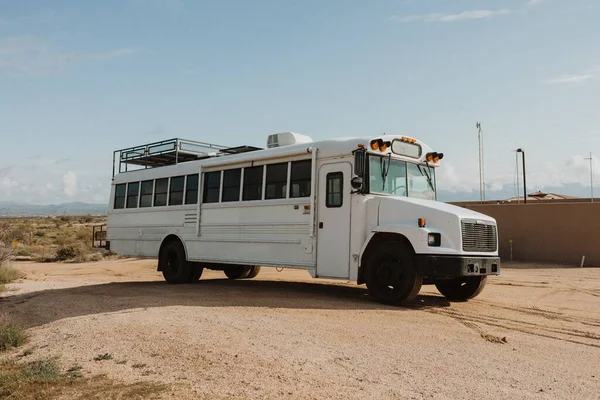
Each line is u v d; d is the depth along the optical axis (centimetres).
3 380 590
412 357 630
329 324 800
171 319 841
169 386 545
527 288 1383
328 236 1055
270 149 1198
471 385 534
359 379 550
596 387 534
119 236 1628
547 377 565
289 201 1131
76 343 739
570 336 773
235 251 1248
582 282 1536
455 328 802
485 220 1005
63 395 537
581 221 2156
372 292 1006
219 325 790
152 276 1866
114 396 525
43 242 4341
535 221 2261
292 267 1120
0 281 1574
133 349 687
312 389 521
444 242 942
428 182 1146
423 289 1316
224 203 1285
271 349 657
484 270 980
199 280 1529
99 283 1508
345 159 1040
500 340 730
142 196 1557
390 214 998
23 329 862
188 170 1399
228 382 548
